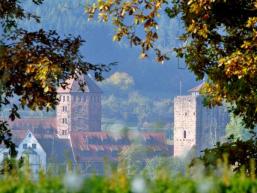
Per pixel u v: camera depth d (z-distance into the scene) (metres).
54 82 55.75
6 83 55.66
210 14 56.81
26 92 56.69
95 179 22.95
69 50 57.16
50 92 56.72
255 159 52.72
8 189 23.02
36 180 23.91
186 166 24.48
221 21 57.97
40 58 54.81
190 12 57.56
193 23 56.53
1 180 24.11
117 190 22.62
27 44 56.16
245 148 52.94
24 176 24.02
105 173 23.53
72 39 57.66
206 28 56.41
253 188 23.83
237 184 23.95
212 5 56.53
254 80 56.06
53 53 56.12
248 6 57.44
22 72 55.78
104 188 22.64
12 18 57.28
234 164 53.06
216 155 51.75
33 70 54.22
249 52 55.72
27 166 24.45
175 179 23.78
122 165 23.62
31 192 22.86
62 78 57.19
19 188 23.02
